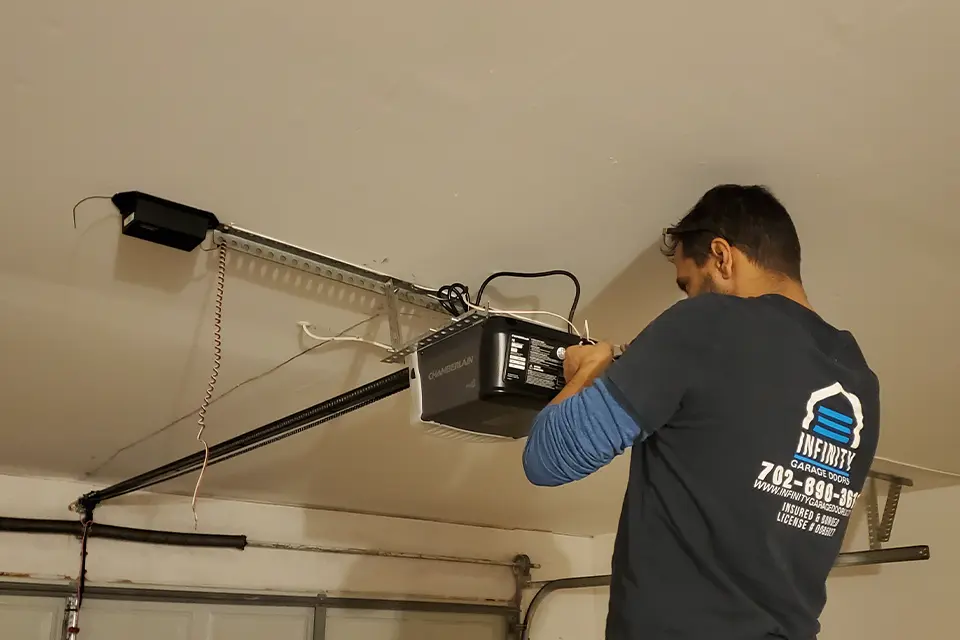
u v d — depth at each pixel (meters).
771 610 1.02
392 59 1.00
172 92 1.05
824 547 1.09
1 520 2.64
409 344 1.40
